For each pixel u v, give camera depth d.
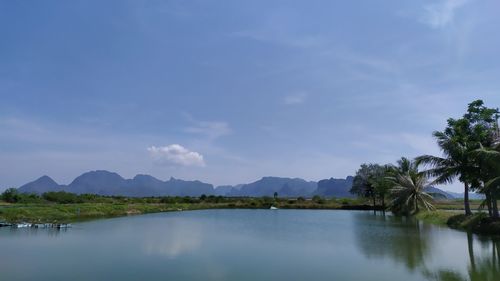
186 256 23.17
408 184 60.09
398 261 21.52
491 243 27.08
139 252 24.55
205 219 55.16
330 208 90.31
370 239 31.03
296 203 96.31
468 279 17.20
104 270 19.12
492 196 31.16
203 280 17.23
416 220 51.22
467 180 36.47
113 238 31.34
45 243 28.28
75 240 29.98
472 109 36.53
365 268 19.73
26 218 45.66
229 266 20.27
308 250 25.62
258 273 18.59
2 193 67.12
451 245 26.69
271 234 35.16
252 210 84.88
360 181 89.38
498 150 30.42
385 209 75.12
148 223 46.53
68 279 17.27
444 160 38.09
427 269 19.34
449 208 63.94
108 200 83.12
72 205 60.88
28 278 17.45
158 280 17.16
